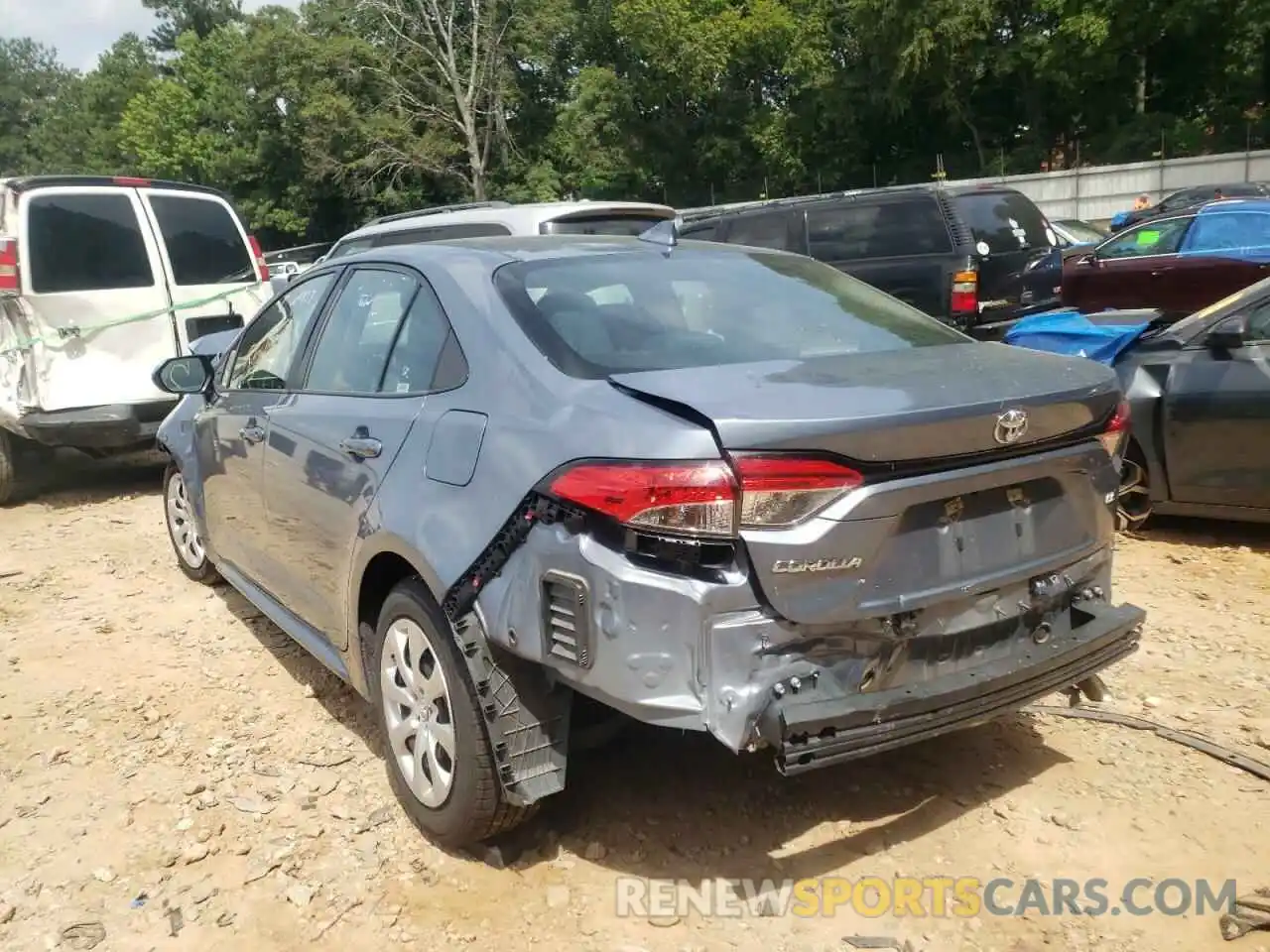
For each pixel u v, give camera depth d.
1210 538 6.07
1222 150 34.84
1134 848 3.13
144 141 52.19
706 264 3.73
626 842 3.23
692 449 2.50
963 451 2.72
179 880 3.16
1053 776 3.52
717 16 39.41
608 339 3.09
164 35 65.56
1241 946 2.71
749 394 2.65
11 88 94.31
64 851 3.33
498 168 44.31
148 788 3.69
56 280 7.71
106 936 2.92
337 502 3.56
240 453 4.46
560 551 2.67
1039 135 38.09
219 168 48.53
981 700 2.85
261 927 2.93
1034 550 2.98
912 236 10.16
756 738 2.56
